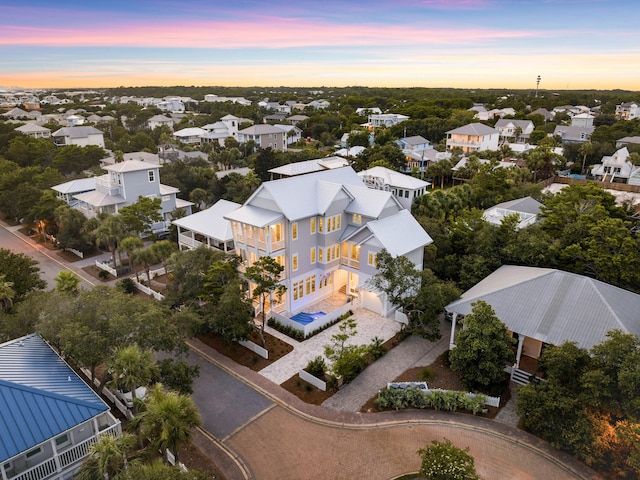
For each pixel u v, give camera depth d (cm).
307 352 3188
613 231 3388
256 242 3578
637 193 7162
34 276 3550
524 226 4253
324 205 3738
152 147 10212
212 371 2988
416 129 12475
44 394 1952
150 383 2380
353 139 10875
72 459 1952
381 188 6500
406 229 3803
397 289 3391
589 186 4397
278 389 2777
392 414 2539
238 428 2444
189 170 7006
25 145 8425
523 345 3072
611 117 13675
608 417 2105
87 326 2314
